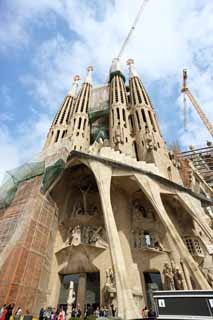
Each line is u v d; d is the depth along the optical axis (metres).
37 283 19.64
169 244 23.50
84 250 23.17
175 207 27.39
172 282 19.92
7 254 18.61
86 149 40.69
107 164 25.95
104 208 21.16
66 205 29.31
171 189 25.25
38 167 26.48
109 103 51.78
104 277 21.16
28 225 20.67
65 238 26.12
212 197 36.09
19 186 26.47
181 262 21.44
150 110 44.00
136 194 28.22
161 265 21.83
